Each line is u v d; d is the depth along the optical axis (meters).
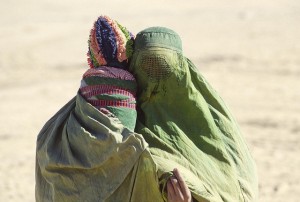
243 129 30.44
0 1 84.00
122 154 9.04
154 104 9.63
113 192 9.13
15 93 42.72
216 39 54.59
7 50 56.09
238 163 9.75
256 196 9.87
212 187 9.34
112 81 9.41
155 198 9.11
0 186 23.53
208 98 9.93
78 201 9.30
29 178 24.62
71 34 62.34
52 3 82.81
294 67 43.97
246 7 72.38
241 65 45.19
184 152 9.39
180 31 59.66
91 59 9.78
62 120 9.81
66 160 9.41
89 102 9.41
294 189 21.81
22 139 31.30
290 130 30.03
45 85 44.38
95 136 9.16
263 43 51.28
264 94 37.84
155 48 9.48
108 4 82.06
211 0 79.94
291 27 57.47
